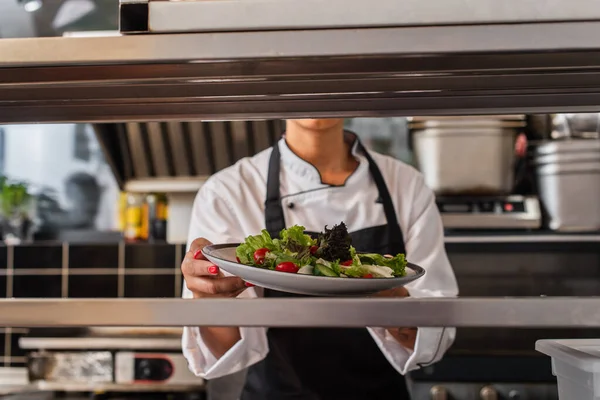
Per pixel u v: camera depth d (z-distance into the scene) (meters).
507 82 0.88
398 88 0.91
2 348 2.79
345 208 1.46
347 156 1.58
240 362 1.33
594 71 0.83
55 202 2.93
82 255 2.85
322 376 1.56
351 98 0.95
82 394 2.51
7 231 2.86
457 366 2.23
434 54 0.67
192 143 2.73
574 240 2.37
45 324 0.68
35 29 2.67
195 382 2.36
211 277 0.88
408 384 2.24
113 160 2.70
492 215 2.41
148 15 0.68
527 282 2.49
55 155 2.93
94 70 0.81
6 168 2.94
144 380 2.36
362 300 0.66
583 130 2.46
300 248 0.84
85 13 2.61
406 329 1.35
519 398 2.20
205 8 0.68
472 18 0.66
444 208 2.44
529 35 0.66
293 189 1.48
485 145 2.43
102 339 2.36
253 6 0.68
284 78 0.85
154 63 0.70
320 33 0.67
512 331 2.42
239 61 0.76
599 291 2.46
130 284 2.83
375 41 0.67
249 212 1.47
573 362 0.74
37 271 2.85
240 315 0.67
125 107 0.98
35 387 2.42
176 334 2.47
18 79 0.84
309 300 0.67
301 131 1.49
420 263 1.45
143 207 2.84
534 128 2.62
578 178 2.40
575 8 0.65
